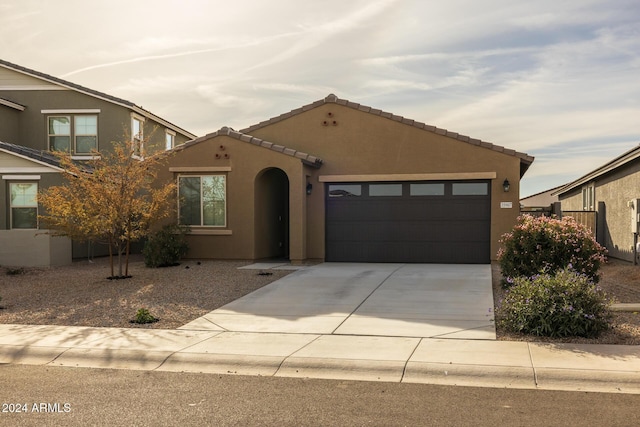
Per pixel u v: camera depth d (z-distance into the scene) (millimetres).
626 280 13805
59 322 9641
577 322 7945
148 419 5324
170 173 17672
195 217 17609
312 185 17844
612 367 6520
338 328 8797
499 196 16625
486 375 6496
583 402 5672
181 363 7305
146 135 23641
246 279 13680
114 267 16562
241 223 17312
